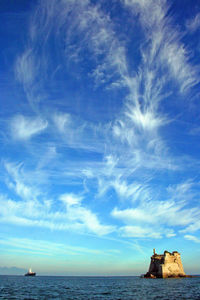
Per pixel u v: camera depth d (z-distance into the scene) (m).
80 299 60.06
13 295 67.38
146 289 87.00
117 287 103.50
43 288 97.81
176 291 77.69
